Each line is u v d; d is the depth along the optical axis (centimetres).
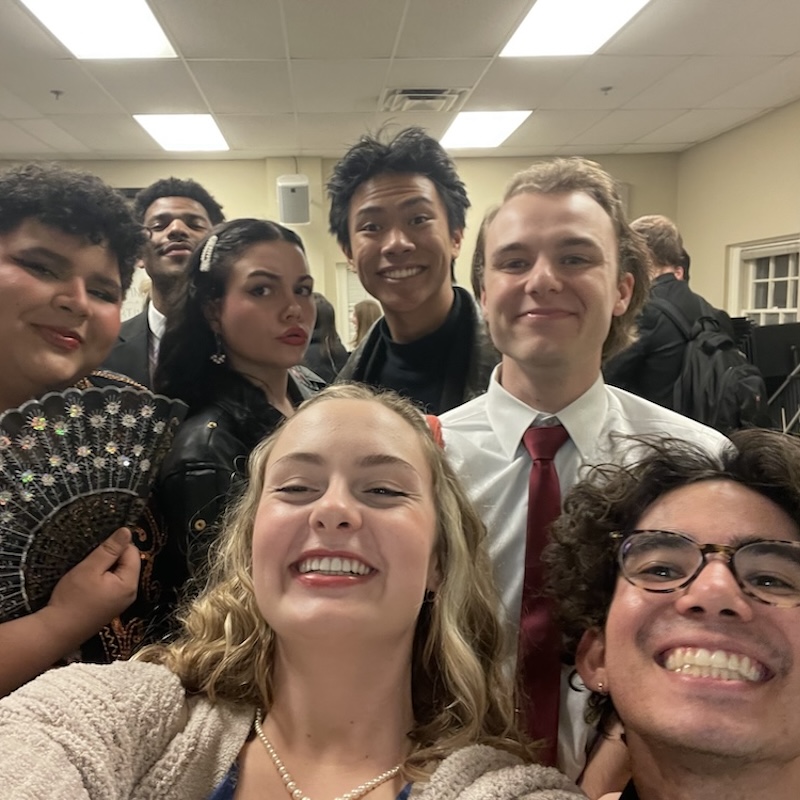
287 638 92
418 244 173
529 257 122
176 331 150
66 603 104
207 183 696
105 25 381
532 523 123
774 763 81
